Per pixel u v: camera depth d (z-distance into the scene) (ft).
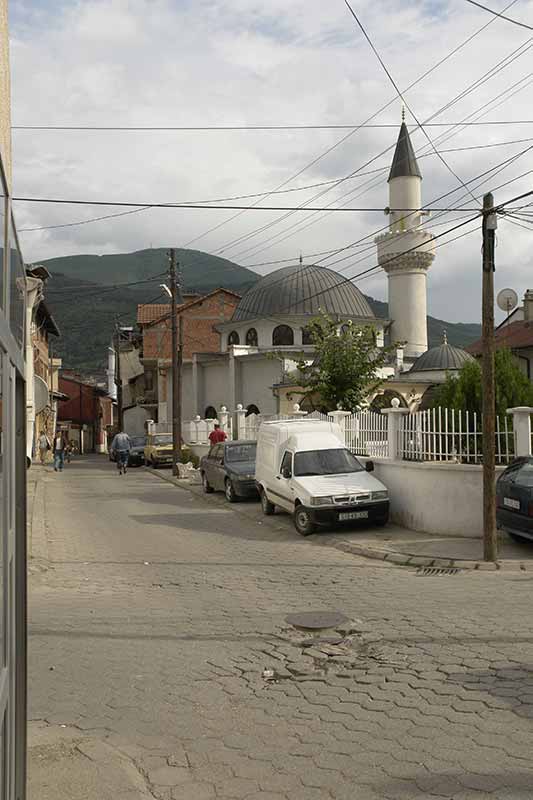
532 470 41.34
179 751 16.44
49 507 68.13
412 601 29.94
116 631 26.53
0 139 17.80
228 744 16.75
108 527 55.26
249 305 160.04
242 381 152.76
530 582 33.60
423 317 170.50
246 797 14.23
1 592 8.81
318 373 84.07
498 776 14.55
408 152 165.27
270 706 19.06
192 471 102.42
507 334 138.31
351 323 85.87
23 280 12.52
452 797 13.79
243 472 68.33
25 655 11.90
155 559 41.98
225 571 38.04
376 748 16.17
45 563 40.27
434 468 47.01
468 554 39.91
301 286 154.71
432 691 19.56
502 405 82.48
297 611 28.84
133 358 262.88
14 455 10.47
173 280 113.19
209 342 209.97
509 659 21.77
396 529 49.34
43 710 19.08
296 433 54.85
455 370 137.49
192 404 167.12
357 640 24.70
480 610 27.91
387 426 53.36
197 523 56.95
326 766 15.43
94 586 34.91
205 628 26.76
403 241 166.61
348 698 19.42
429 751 15.87
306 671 21.79
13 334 10.39
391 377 131.13
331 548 44.52
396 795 13.99
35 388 49.57
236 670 22.03
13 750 10.23
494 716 17.61
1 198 8.95
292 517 56.34
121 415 206.18
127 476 109.29
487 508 38.45
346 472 51.83
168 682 21.08
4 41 19.31
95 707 19.22
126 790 14.42
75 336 469.16
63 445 121.60
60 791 14.40
